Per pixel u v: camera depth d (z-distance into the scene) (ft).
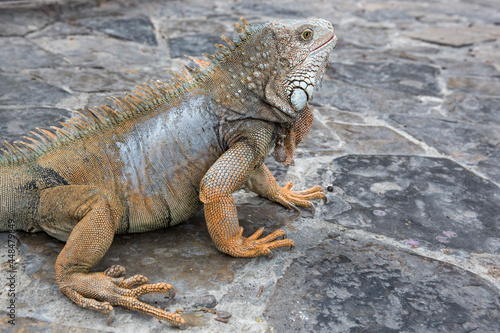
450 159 17.11
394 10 37.50
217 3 35.09
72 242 9.94
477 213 14.01
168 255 11.47
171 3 33.96
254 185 13.62
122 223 11.17
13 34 25.29
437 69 25.58
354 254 11.88
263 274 10.98
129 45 25.46
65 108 18.33
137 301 9.62
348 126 19.19
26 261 11.02
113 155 10.87
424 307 10.28
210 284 10.60
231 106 11.04
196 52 24.97
